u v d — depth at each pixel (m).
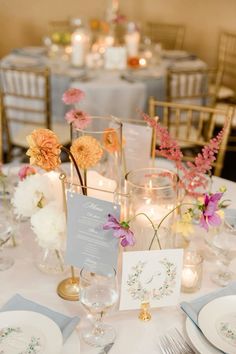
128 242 1.07
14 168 1.81
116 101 3.34
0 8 5.03
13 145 3.29
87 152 1.20
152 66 3.84
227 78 5.05
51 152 1.14
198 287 1.28
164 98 3.54
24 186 1.25
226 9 4.90
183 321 1.18
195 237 1.52
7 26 5.11
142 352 1.08
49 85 3.16
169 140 1.36
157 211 1.28
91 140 1.22
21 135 3.35
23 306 1.20
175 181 1.31
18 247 1.46
